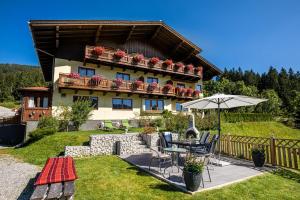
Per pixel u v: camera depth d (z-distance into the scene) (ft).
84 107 54.13
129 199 16.66
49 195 11.55
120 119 68.44
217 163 27.17
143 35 76.38
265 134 95.55
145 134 40.70
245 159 30.78
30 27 49.26
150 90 71.46
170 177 21.45
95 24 56.75
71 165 17.88
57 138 41.37
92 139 35.50
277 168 25.59
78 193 17.97
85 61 61.93
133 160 30.12
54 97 58.13
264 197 16.83
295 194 17.53
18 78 281.74
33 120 51.57
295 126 121.08
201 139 31.78
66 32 57.52
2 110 135.54
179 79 87.76
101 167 26.61
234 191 18.03
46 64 72.95
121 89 65.21
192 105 34.04
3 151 42.01
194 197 16.72
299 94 144.46
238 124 96.73
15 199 17.53
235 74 280.72
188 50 82.79
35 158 33.60
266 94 168.76
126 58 67.72
